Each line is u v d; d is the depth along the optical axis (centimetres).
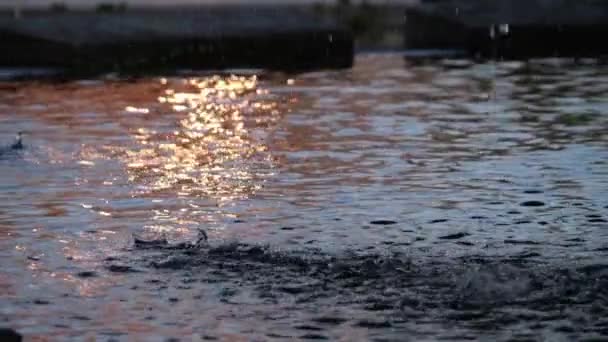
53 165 2381
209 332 1374
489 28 4797
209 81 3847
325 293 1509
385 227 1855
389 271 1600
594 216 1912
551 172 2262
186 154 2505
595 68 4178
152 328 1391
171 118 3012
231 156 2475
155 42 4209
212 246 1744
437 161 2392
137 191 2136
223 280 1570
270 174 2283
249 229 1850
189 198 2078
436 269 1606
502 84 3684
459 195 2077
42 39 4091
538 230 1830
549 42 4841
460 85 3672
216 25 4409
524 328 1373
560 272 1581
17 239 1803
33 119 2966
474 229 1836
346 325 1391
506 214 1934
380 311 1438
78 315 1439
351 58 4494
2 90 3538
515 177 2222
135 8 6550
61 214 1961
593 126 2806
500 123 2880
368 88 3612
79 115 3041
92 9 6438
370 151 2516
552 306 1447
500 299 1473
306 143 2630
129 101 3322
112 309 1459
